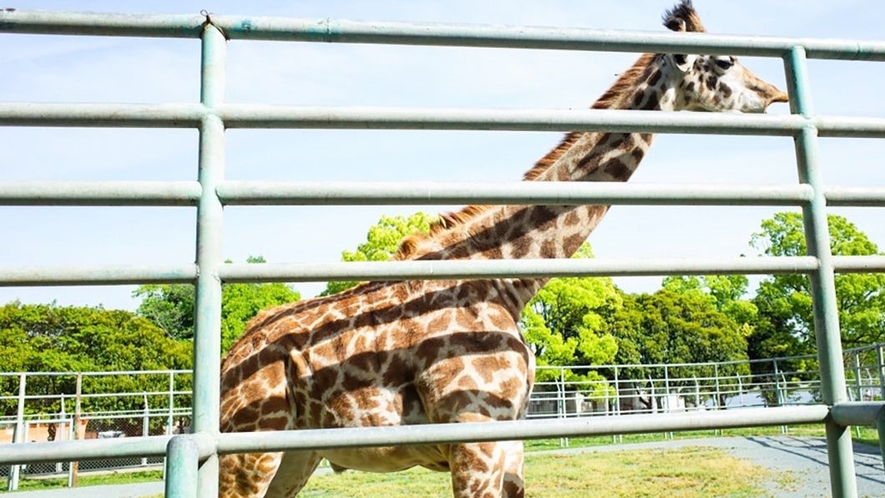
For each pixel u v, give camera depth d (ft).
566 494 27.48
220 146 5.27
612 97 11.37
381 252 63.26
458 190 5.44
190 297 124.06
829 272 5.97
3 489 37.47
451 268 5.32
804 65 6.30
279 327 9.89
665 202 5.78
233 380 9.71
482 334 9.14
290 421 9.57
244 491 9.52
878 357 44.45
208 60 5.36
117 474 46.50
